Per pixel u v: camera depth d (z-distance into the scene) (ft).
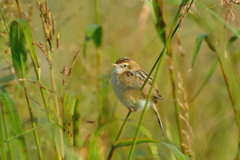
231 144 41.52
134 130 40.63
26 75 24.26
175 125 42.73
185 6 19.20
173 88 32.19
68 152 22.57
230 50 39.19
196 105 44.50
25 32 21.72
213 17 28.84
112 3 49.78
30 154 31.42
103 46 43.19
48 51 22.77
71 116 22.61
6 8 25.40
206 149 37.88
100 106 36.68
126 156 35.68
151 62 48.08
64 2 40.88
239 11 33.99
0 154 23.48
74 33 49.32
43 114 34.68
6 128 25.26
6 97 25.46
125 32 49.49
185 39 54.08
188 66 50.70
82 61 40.24
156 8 29.53
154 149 27.14
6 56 26.73
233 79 27.89
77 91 36.17
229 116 42.47
